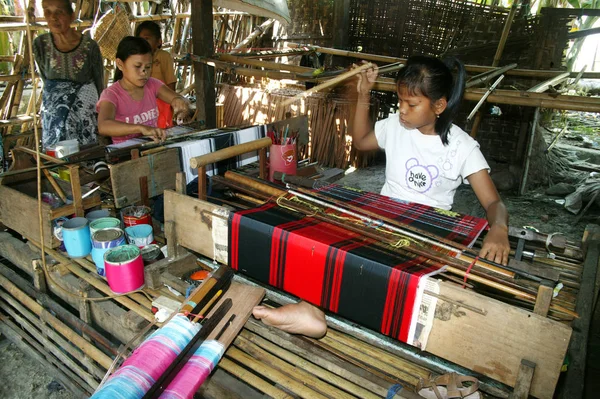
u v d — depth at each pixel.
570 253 1.82
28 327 2.25
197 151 2.40
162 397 1.25
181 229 1.92
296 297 1.90
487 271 1.42
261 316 1.61
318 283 1.57
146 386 1.26
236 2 4.16
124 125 2.46
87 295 1.92
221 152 2.05
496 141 5.18
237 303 1.69
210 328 1.50
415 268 1.41
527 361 1.24
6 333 2.37
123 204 2.12
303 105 5.34
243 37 6.95
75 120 3.45
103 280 1.96
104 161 2.36
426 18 5.77
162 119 3.06
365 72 2.08
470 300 1.28
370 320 1.50
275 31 7.21
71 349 1.98
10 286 2.25
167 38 5.84
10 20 4.07
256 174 2.65
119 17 4.31
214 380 1.50
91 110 3.53
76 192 2.12
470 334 1.31
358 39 6.36
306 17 6.82
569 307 1.50
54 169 2.36
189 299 1.62
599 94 7.59
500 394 1.37
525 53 5.03
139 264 1.83
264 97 5.59
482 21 5.30
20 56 4.23
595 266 1.67
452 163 1.86
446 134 1.81
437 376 1.39
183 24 5.80
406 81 1.63
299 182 2.22
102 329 2.04
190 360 1.39
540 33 4.84
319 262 1.53
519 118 4.95
